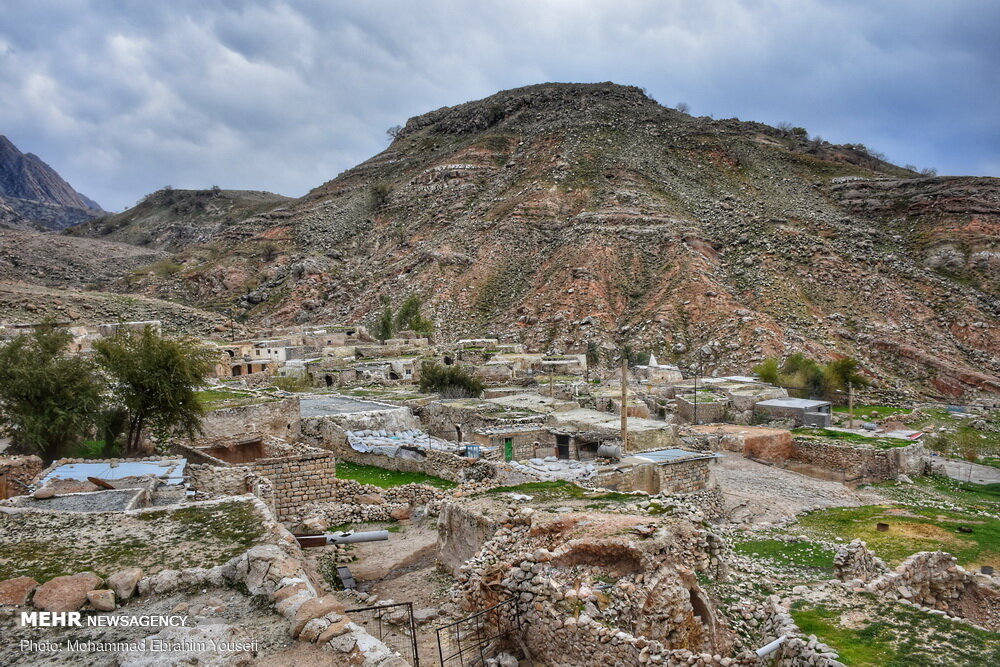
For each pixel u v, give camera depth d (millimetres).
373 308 105312
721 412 43594
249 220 162125
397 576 12555
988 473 34781
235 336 75062
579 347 83688
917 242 105562
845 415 49281
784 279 93438
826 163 146250
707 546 11234
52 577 8461
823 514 23062
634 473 19266
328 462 17219
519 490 13625
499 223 121562
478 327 94938
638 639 8031
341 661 6621
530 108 197250
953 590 12836
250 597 8102
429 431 31891
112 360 20359
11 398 18828
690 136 159625
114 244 165125
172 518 10797
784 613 9844
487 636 9859
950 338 81812
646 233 108125
